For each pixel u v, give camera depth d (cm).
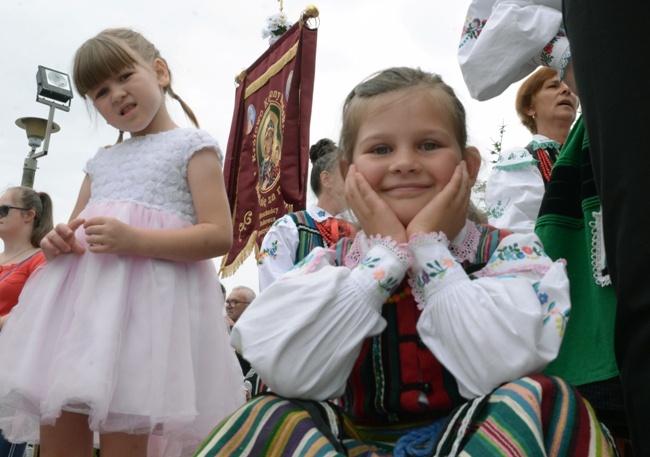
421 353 142
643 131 122
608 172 126
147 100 236
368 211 150
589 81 132
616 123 125
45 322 210
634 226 120
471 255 155
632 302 119
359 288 137
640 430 118
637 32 125
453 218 149
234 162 500
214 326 226
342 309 135
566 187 176
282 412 123
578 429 117
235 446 121
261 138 471
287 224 298
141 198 229
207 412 215
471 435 116
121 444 202
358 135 159
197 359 219
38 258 383
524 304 130
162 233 216
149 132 248
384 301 140
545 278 139
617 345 125
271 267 290
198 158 235
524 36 195
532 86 304
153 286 212
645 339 117
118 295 206
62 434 205
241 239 471
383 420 146
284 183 418
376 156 155
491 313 129
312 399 133
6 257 403
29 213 407
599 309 157
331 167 220
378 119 155
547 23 193
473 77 205
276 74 462
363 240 156
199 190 233
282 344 129
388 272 138
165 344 205
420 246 142
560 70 197
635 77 124
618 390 159
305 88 430
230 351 234
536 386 118
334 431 126
